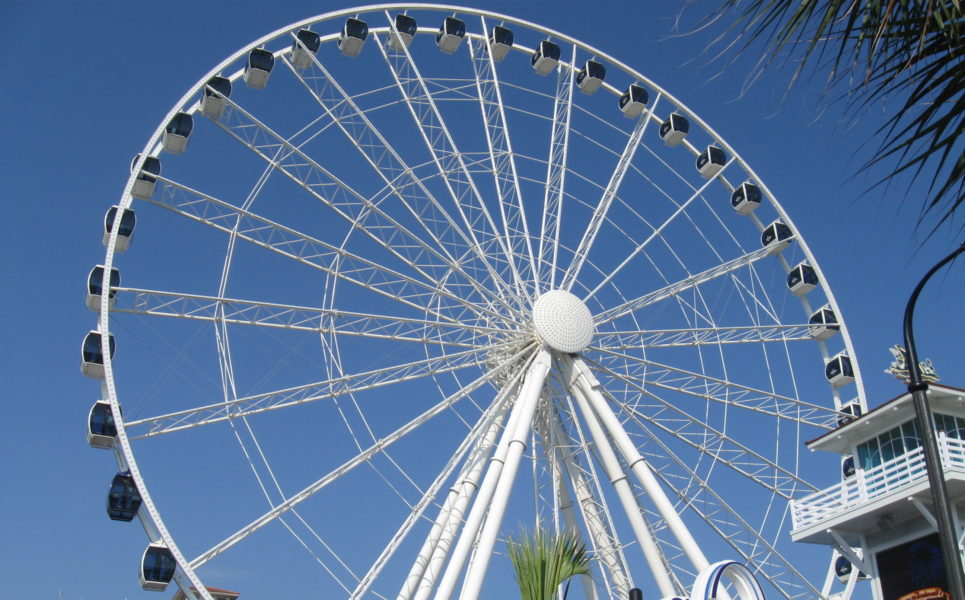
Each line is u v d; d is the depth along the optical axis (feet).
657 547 99.40
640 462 101.81
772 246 129.80
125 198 103.09
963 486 80.07
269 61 114.01
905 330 34.71
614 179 121.29
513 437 101.35
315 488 97.25
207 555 91.91
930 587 81.51
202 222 102.27
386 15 124.06
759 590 59.62
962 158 23.24
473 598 92.12
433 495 97.81
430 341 107.76
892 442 88.53
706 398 117.50
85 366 96.73
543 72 132.46
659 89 132.87
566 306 111.75
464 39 127.85
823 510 90.53
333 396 102.22
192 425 96.99
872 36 23.36
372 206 105.19
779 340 125.80
